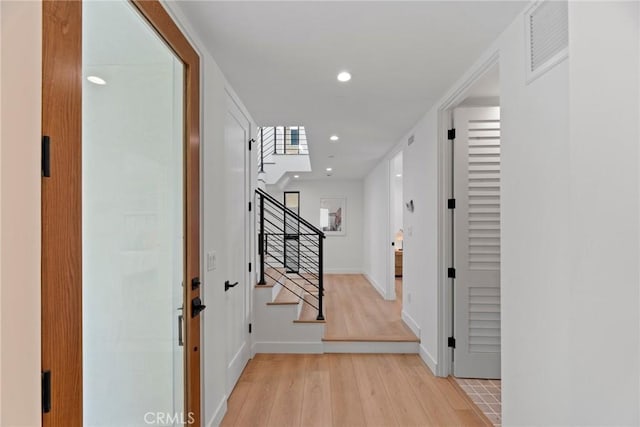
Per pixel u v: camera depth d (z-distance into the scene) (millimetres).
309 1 1424
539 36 1401
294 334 3188
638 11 836
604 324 882
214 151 1938
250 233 3059
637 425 802
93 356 1024
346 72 2139
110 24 1078
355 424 2023
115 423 1124
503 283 1700
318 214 7473
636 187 823
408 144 3578
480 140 2605
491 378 2605
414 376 2676
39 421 684
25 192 655
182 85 1514
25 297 655
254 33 1680
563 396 1263
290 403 2258
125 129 1166
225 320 2213
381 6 1468
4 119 608
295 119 3150
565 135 1251
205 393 1745
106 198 1080
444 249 2668
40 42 690
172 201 1477
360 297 5082
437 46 1821
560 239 1279
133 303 1216
